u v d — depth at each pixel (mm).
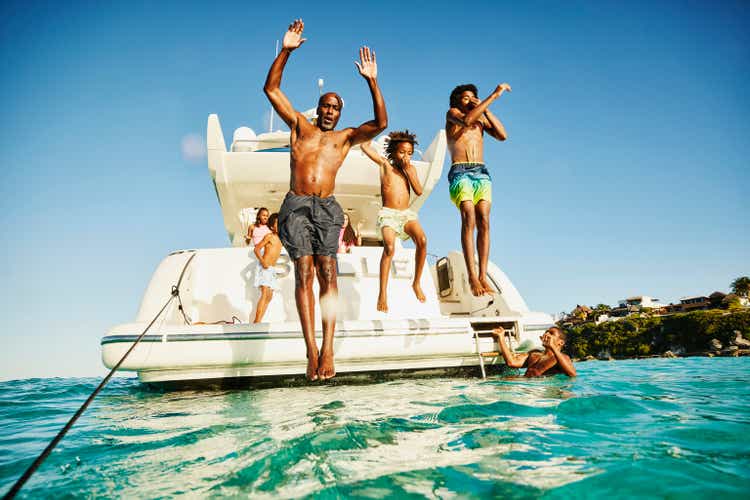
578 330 80375
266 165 6641
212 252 5965
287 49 3264
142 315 5242
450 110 4516
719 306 90125
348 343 4656
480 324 5219
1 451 2453
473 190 4461
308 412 3033
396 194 4805
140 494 1630
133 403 3994
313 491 1562
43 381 8016
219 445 2279
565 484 1572
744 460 1809
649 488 1520
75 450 2328
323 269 3363
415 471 1749
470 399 3387
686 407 2992
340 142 3518
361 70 3271
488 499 1454
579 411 2879
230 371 4547
